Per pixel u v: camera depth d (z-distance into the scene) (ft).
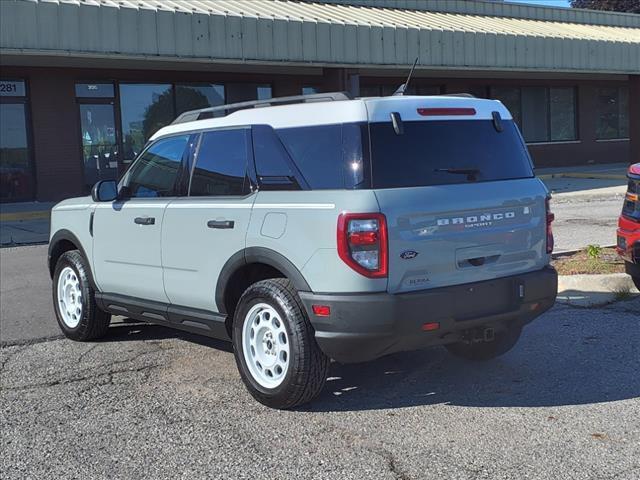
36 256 40.32
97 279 21.47
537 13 94.02
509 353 20.20
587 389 17.12
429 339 15.23
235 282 17.19
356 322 14.51
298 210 15.34
